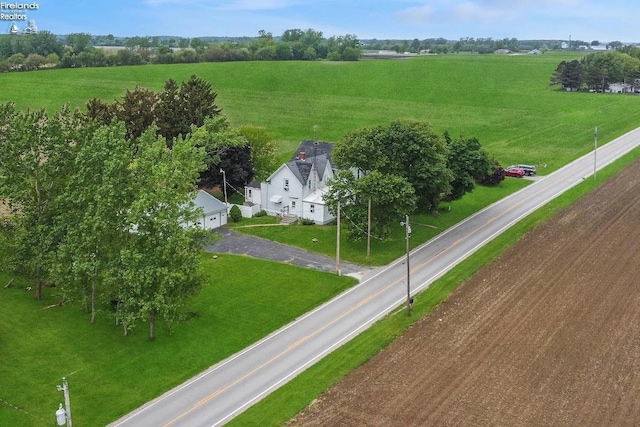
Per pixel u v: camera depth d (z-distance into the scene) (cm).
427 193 7788
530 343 4938
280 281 6278
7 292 5956
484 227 7912
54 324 5334
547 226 7875
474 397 4219
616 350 4816
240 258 6881
